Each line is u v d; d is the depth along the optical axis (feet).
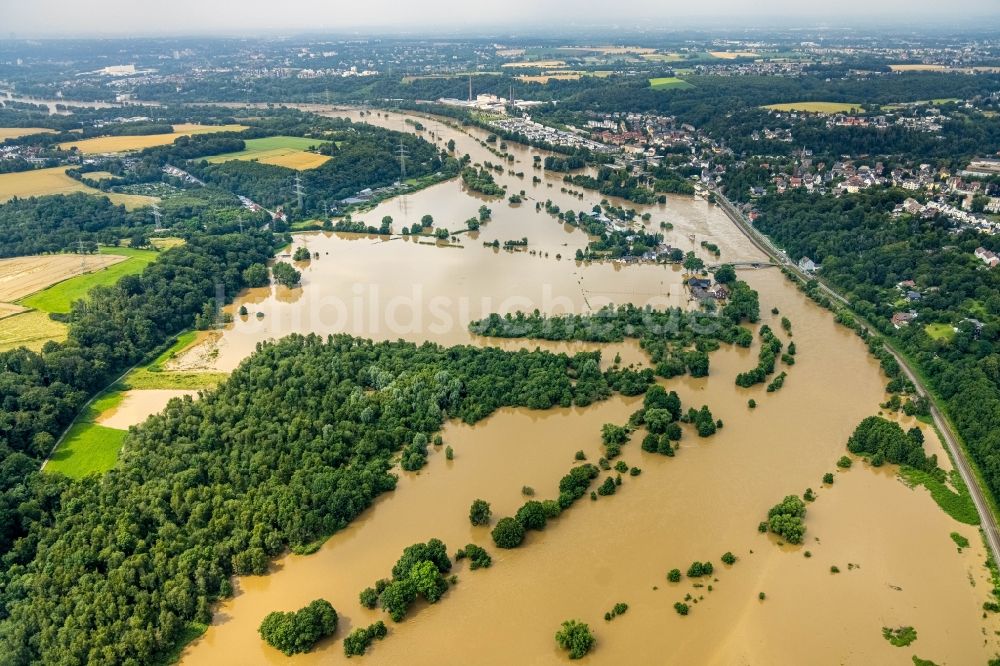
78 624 460.14
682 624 476.95
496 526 552.00
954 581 509.76
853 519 572.92
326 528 564.30
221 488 586.45
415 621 485.56
